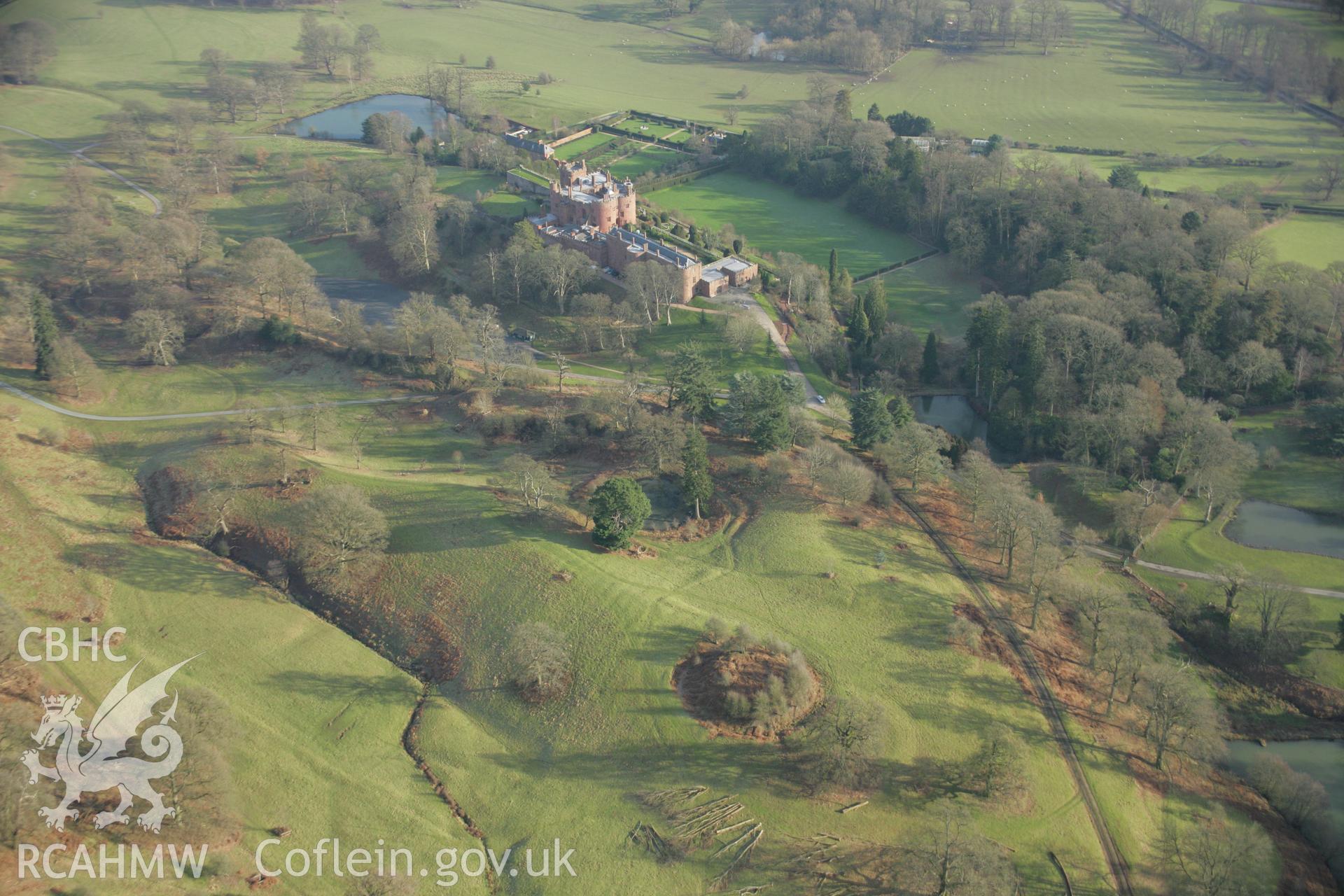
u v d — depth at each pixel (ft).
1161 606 595.47
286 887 406.82
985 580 577.02
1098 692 515.91
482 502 609.42
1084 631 548.72
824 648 509.35
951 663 506.07
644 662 497.46
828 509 617.62
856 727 444.55
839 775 440.86
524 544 571.28
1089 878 416.87
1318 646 561.43
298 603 563.07
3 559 554.87
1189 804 463.83
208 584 568.00
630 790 444.14
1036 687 504.43
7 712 446.19
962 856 395.75
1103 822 442.09
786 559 568.00
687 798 437.58
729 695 469.57
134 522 618.44
